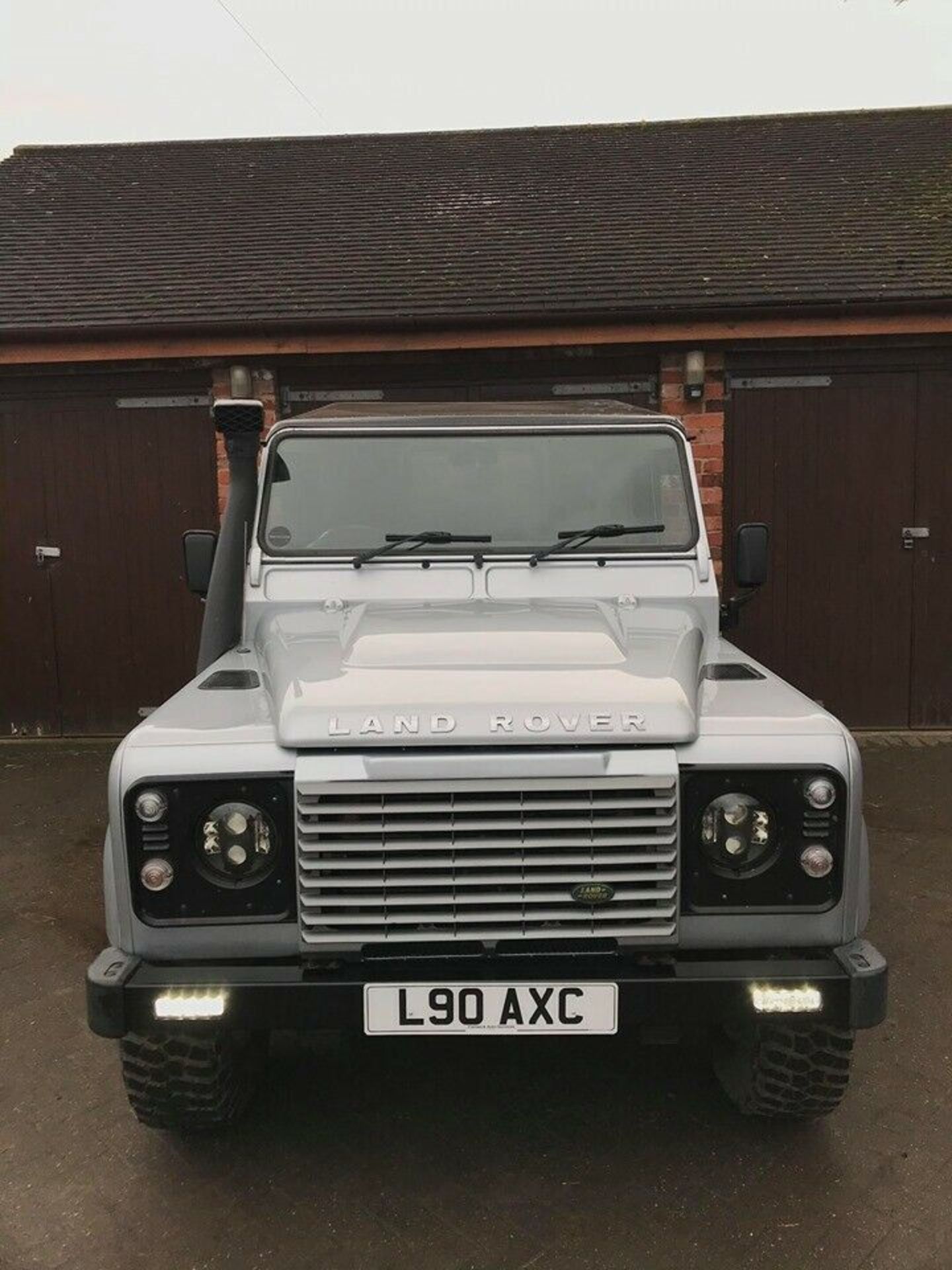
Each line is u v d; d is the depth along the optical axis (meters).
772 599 7.17
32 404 7.14
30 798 5.99
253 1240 2.42
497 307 6.68
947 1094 2.98
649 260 7.29
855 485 7.07
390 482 3.50
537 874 2.27
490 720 2.28
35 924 4.25
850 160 8.88
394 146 9.84
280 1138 2.81
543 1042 3.27
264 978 2.27
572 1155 2.72
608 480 3.49
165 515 7.21
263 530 3.45
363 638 2.81
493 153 9.55
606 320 6.61
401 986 2.25
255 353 6.78
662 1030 2.67
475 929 2.30
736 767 2.28
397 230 8.05
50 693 7.43
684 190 8.51
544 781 2.24
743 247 7.42
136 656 7.36
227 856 2.28
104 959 2.33
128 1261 2.36
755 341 6.84
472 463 3.51
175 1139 2.81
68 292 7.21
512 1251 2.37
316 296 6.99
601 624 2.95
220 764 2.27
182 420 7.11
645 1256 2.35
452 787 2.24
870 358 6.92
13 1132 2.86
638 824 2.26
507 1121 2.87
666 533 3.43
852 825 2.32
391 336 6.71
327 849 2.25
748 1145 2.75
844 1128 2.82
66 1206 2.55
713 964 2.30
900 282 6.77
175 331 6.69
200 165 9.61
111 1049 3.29
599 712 2.31
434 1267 2.33
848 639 7.20
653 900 2.29
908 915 4.21
